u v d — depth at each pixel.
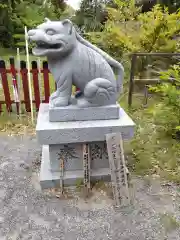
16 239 2.32
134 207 2.66
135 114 4.84
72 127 2.60
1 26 9.88
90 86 2.56
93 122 2.71
